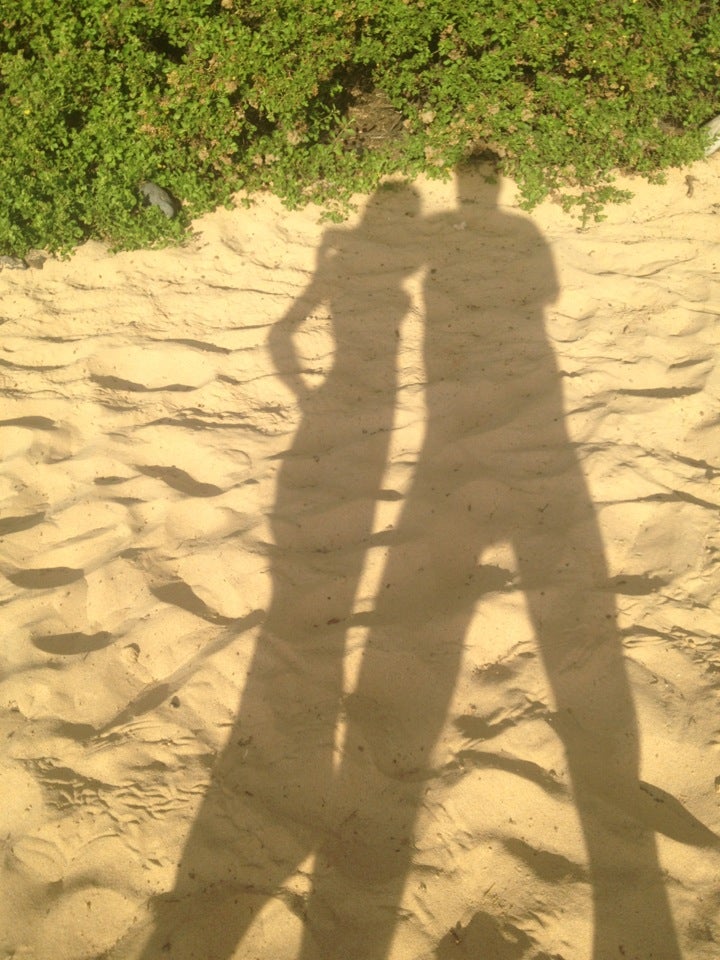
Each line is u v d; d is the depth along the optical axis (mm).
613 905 1678
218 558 2262
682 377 2674
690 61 3396
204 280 3107
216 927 1685
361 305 2994
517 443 2521
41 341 2867
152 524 2363
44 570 2297
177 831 1808
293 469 2477
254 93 3240
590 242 3201
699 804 1817
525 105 3490
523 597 2133
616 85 3361
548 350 2785
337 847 1785
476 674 2033
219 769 1901
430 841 1782
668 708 1931
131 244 3168
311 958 1644
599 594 2152
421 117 3686
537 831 1782
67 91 3023
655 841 1748
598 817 1780
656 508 2326
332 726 1938
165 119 3158
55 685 2039
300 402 2678
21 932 1721
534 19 3266
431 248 3223
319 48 3203
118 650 2098
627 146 3467
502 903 1707
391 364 2779
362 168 3467
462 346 2836
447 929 1684
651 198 3406
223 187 3348
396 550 2260
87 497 2424
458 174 3504
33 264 3129
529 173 3404
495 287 3051
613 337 2820
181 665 2082
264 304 2998
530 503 2363
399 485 2422
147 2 2990
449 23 3273
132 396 2715
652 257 3139
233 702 2002
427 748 1916
